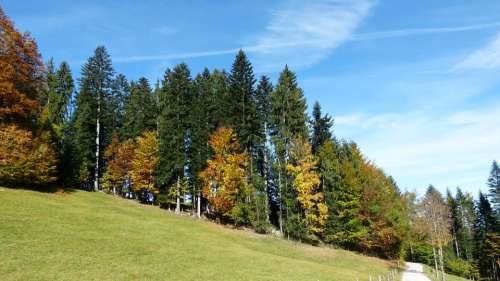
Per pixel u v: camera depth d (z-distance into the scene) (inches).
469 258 3597.4
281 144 2166.6
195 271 1037.2
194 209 2255.2
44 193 1643.7
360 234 2150.6
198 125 2235.5
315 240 2196.1
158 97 2677.2
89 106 2497.5
